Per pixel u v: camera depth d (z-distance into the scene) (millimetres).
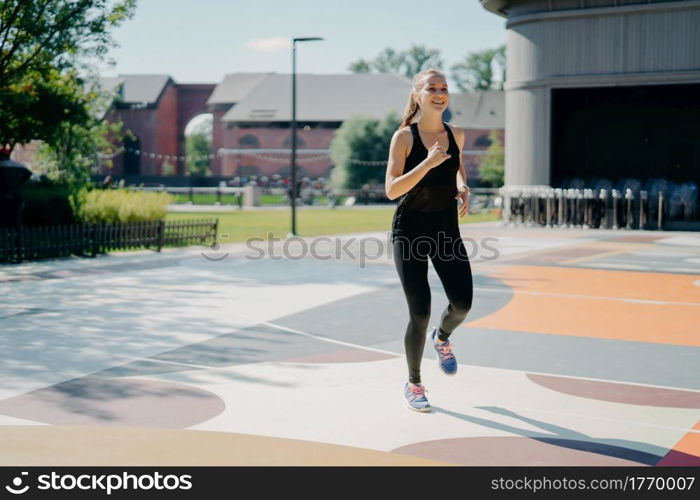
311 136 88750
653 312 9344
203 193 61219
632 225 26266
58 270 13445
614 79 26219
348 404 5215
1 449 4242
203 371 6156
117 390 5531
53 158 27500
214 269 13695
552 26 27031
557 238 21969
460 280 4996
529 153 27766
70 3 17984
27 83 19953
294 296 10391
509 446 4367
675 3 25172
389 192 4773
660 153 27703
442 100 4820
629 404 5281
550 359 6750
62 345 7109
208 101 100125
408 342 5059
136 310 9141
